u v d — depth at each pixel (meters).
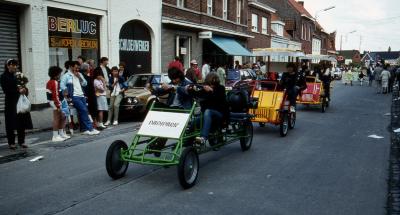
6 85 8.03
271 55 19.12
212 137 7.20
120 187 5.85
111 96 11.37
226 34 28.34
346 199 5.43
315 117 14.13
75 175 6.44
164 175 6.50
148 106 12.45
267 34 38.25
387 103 19.84
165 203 5.20
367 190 5.83
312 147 8.88
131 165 7.11
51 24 14.55
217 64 25.33
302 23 54.38
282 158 7.79
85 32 16.14
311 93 15.45
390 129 11.46
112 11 17.17
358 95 25.39
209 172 6.74
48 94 8.95
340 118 13.88
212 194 5.58
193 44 23.94
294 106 11.42
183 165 5.68
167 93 6.88
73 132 10.22
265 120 10.22
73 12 15.48
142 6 18.97
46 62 14.20
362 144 9.26
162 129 6.25
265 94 10.45
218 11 27.03
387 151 8.50
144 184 6.01
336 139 9.88
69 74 9.59
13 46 13.51
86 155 7.79
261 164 7.31
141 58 19.66
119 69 11.82
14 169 6.77
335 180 6.32
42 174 6.48
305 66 17.17
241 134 8.28
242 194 5.59
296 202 5.29
